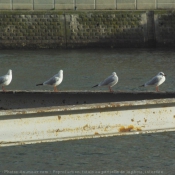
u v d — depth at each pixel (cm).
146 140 1875
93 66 3791
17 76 3388
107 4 5169
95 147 1789
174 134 1933
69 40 5066
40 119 906
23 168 1591
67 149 1766
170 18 5119
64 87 2975
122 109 942
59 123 916
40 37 5031
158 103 952
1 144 885
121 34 5097
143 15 5106
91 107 922
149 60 4106
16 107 1339
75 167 1598
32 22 5009
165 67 3709
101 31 5088
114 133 939
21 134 900
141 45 5116
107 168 1592
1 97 1343
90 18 5069
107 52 4738
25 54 4572
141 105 950
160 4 5172
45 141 904
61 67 3750
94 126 932
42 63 3975
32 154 1709
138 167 1608
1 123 891
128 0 5175
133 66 3775
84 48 5075
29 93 1326
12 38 4994
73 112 920
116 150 1767
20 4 5094
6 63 3981
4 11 4978
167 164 1633
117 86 2986
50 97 1316
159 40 5119
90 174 1540
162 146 1811
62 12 5047
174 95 1263
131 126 949
